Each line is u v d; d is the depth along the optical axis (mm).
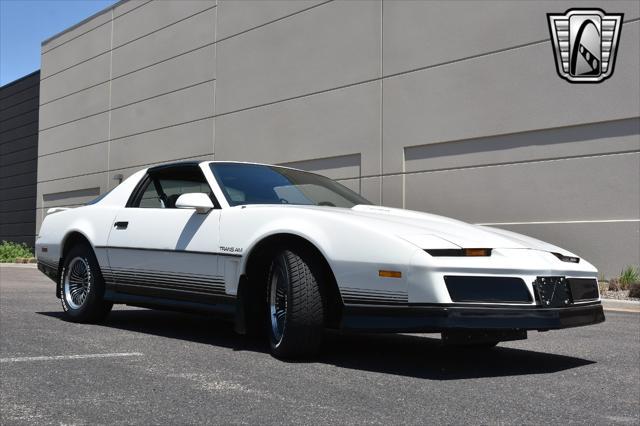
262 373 3635
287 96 17344
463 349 4672
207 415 2824
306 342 3855
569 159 12094
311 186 5016
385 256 3570
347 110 15828
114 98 23672
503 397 3244
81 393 3172
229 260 4281
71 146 25875
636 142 11281
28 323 5547
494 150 13156
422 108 14320
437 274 3424
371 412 2908
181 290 4691
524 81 12703
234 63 18953
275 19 17781
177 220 4777
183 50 20797
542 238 12391
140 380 3447
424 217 4355
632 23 11414
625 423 2867
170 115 21188
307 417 2814
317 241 3809
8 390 3215
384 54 15094
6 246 26156
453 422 2795
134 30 22828
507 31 12984
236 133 18797
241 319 4188
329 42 16328
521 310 3457
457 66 13742
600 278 11570
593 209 11750
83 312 5523
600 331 6023
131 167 22812
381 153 15055
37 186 27891
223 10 19438
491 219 13156
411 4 14625
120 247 5168
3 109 31922
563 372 3934
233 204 4516
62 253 5859
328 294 3924
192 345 4527
